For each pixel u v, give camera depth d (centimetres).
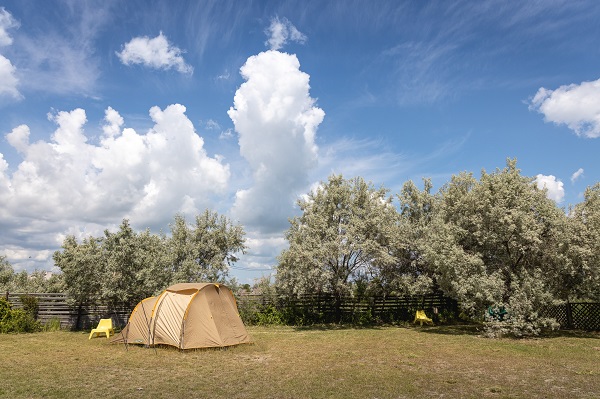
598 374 930
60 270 1839
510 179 1694
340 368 1034
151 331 1412
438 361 1121
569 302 1770
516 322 1500
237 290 2216
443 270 1689
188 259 2144
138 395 792
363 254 2056
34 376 949
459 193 1889
